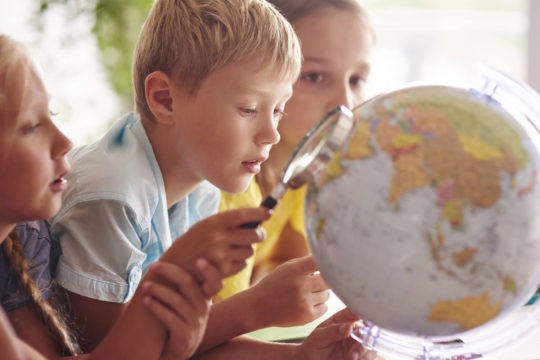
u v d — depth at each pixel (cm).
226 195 128
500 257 65
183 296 74
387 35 278
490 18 269
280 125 131
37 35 202
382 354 87
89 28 205
